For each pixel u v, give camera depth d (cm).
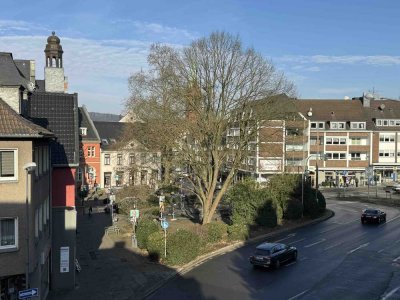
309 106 8375
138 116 4294
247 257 3022
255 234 3753
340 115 8244
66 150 2412
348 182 8200
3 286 1789
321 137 8144
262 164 6069
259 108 3734
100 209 5384
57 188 2366
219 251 3198
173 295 2231
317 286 2347
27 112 2316
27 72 4497
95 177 7356
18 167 1744
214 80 3662
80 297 2189
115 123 8175
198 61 3678
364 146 8169
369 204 6031
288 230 4056
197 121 3684
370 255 3041
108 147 7512
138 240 3253
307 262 2877
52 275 2328
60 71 3212
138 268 2719
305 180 4766
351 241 3541
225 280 2486
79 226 4191
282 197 4459
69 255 2352
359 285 2348
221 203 5294
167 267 2747
